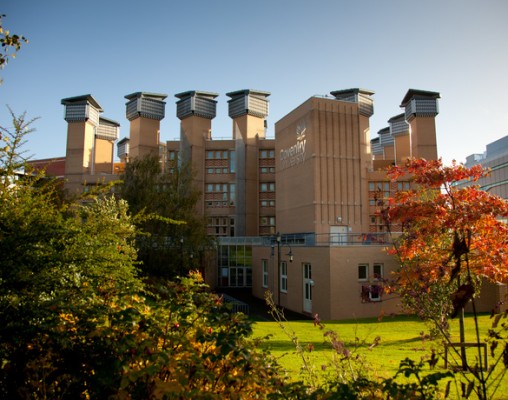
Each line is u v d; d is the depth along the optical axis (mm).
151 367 3398
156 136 57156
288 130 39312
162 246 30359
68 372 3818
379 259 26984
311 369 6309
